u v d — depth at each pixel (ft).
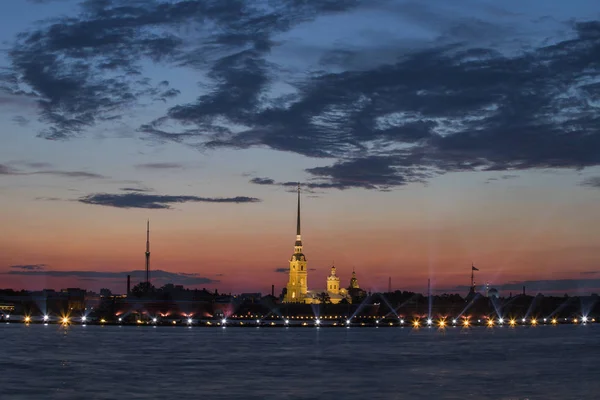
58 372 511.81
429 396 407.85
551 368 566.36
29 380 465.47
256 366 570.87
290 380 478.18
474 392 424.46
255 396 403.95
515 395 412.16
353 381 474.49
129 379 476.13
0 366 548.31
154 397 397.39
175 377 489.26
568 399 398.21
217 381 469.57
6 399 387.34
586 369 558.56
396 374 517.14
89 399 388.98
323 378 490.49
